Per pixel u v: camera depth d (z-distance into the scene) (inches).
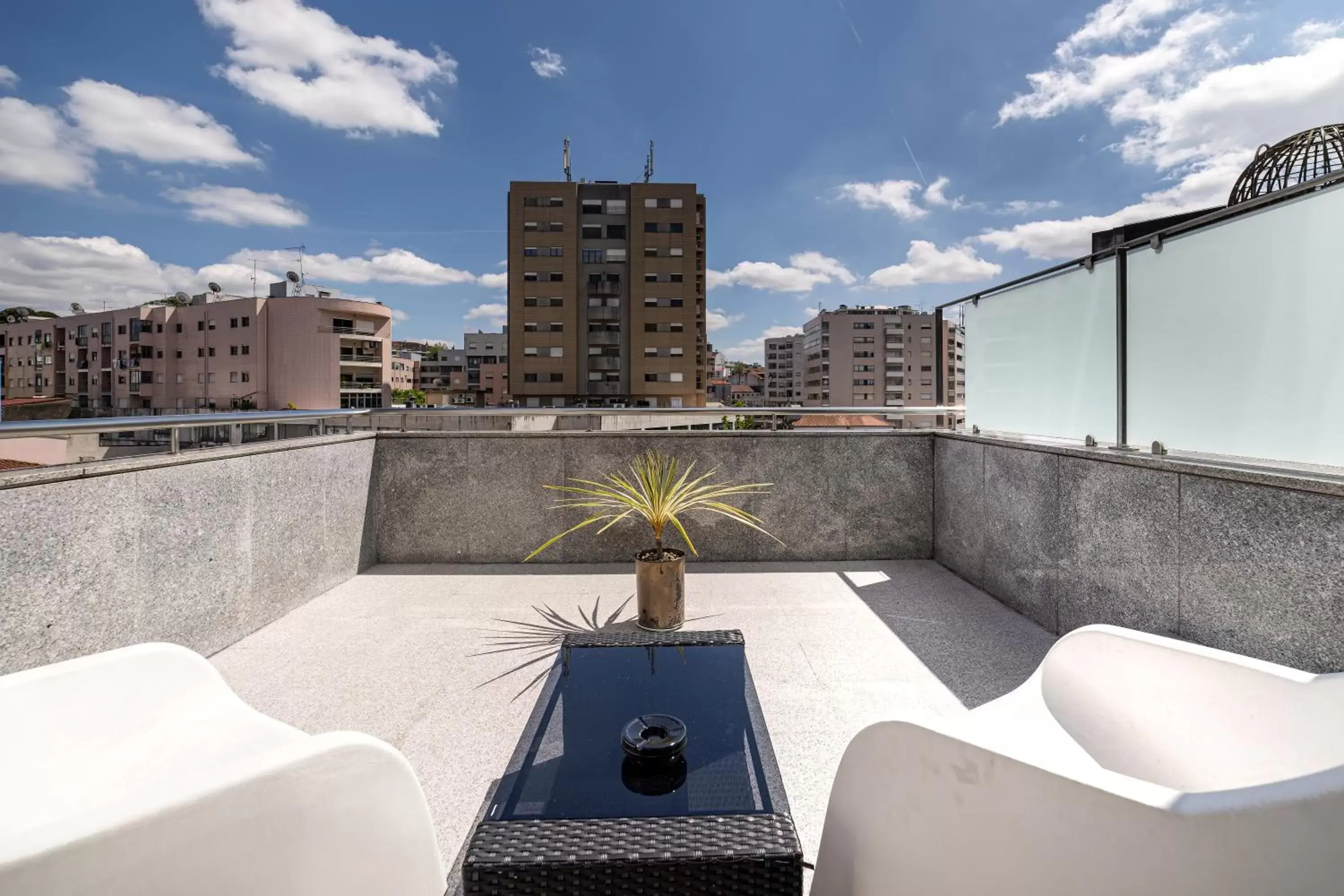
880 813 41.6
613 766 45.6
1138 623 92.2
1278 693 46.8
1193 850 29.2
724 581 148.4
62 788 46.6
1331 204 69.4
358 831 38.6
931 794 38.9
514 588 143.3
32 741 46.9
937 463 163.8
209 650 104.1
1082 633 57.4
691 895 34.9
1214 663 50.3
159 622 93.7
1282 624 70.1
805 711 85.4
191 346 2034.9
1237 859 28.5
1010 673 97.2
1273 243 75.8
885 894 41.1
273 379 1903.3
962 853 37.3
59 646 77.9
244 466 112.7
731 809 40.4
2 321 2437.3
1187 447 88.7
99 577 83.4
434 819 63.2
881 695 90.1
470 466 164.1
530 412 162.7
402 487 164.4
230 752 50.3
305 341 1900.8
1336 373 69.1
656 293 1872.5
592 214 1876.2
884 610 127.0
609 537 164.7
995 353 139.4
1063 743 53.2
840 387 2970.0
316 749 37.2
